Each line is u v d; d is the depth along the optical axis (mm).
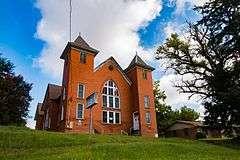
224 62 28438
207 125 29234
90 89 40781
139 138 25875
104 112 41688
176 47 34719
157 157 15656
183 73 34500
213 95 28703
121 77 46188
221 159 15828
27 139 21078
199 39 31938
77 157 14867
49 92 50500
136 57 48750
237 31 24203
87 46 43000
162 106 70062
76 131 36750
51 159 14477
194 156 16375
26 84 42375
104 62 44875
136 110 44250
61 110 40281
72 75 39625
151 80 47812
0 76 41219
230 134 28656
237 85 25594
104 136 25297
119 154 16172
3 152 17812
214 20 25766
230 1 23969
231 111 25969
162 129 65688
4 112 38375
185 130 58156
